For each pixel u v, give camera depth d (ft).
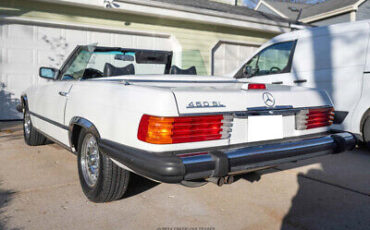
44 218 8.32
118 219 8.36
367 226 8.16
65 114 10.78
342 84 16.06
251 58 20.16
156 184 11.07
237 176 9.21
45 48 25.98
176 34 31.58
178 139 7.04
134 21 29.17
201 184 7.64
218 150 7.34
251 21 35.01
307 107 9.21
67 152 15.19
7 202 9.26
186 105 7.13
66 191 10.19
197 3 35.58
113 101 8.19
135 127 7.33
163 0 31.37
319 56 17.07
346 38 16.08
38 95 14.24
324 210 9.12
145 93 7.38
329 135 9.38
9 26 24.52
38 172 12.03
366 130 15.43
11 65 24.91
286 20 38.86
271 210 9.11
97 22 27.50
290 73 18.22
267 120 8.46
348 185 11.16
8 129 21.17
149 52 12.11
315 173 12.53
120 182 8.80
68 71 12.35
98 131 8.63
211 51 34.06
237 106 7.84
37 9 25.09
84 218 8.36
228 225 8.18
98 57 11.20
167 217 8.55
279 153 7.97
